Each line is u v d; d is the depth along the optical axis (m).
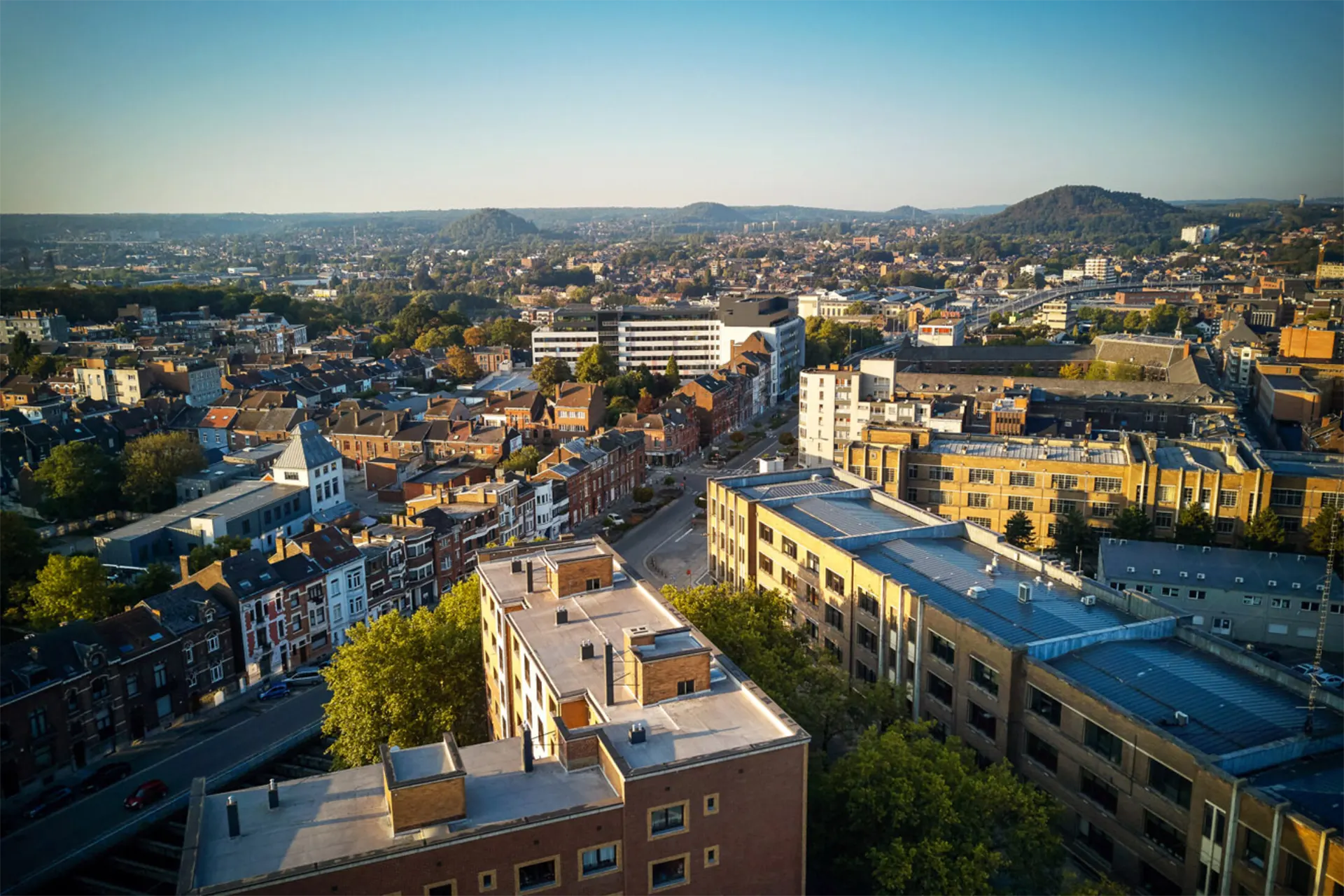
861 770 63.94
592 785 55.75
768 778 56.69
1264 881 57.53
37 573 126.12
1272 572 127.69
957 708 85.25
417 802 51.09
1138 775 67.62
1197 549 134.38
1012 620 86.81
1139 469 149.12
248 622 117.25
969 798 63.41
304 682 118.00
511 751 59.84
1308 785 60.47
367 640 87.56
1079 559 138.62
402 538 140.62
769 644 91.06
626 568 87.88
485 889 51.78
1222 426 193.38
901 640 92.62
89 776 96.56
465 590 101.00
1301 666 117.94
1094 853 72.38
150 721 106.94
